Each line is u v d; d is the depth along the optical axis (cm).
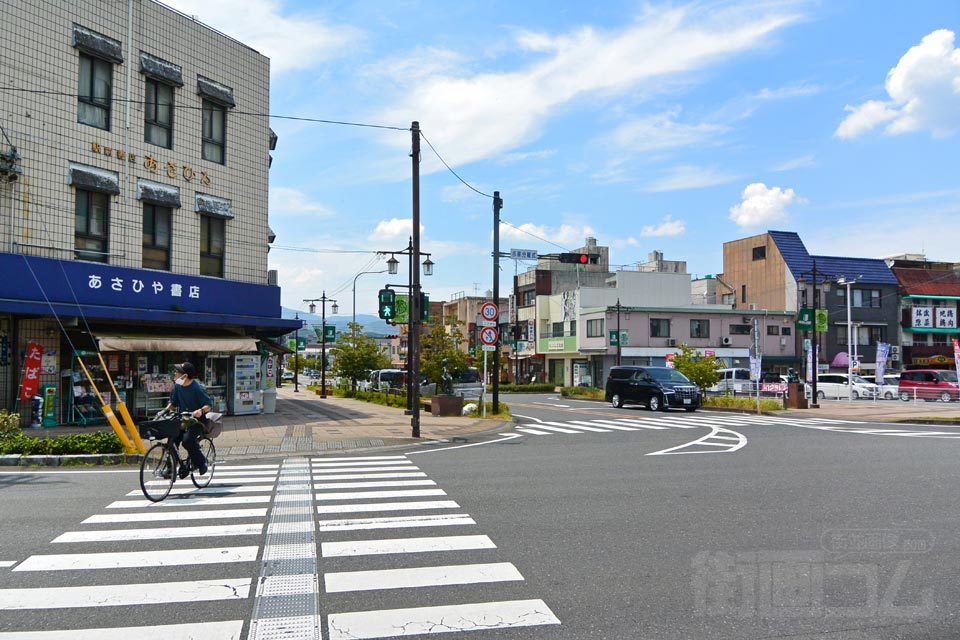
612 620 450
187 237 1920
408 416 2203
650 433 1766
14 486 938
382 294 2220
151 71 1823
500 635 426
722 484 949
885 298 5338
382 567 561
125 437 1162
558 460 1218
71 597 490
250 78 2130
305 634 426
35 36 1595
